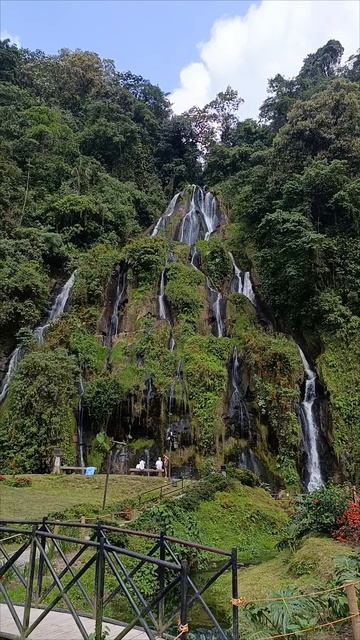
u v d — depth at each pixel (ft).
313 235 92.27
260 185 120.67
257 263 109.60
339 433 79.51
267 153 130.41
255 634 21.61
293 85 169.78
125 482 64.28
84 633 18.79
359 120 112.06
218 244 112.98
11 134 132.87
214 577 19.36
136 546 41.47
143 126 178.19
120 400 80.74
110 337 95.55
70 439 77.36
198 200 139.64
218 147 161.89
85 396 81.30
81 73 187.83
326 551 33.30
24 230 109.81
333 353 89.15
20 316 95.91
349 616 21.15
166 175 169.89
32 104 156.15
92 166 136.46
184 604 17.24
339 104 113.50
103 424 80.94
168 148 175.32
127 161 155.02
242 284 109.70
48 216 119.24
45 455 74.18
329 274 97.66
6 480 62.85
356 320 90.89
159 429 79.92
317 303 93.71
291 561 36.09
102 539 19.45
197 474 75.05
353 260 98.07
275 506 61.31
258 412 82.74
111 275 103.55
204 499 56.29
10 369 90.43
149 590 33.63
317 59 202.28
